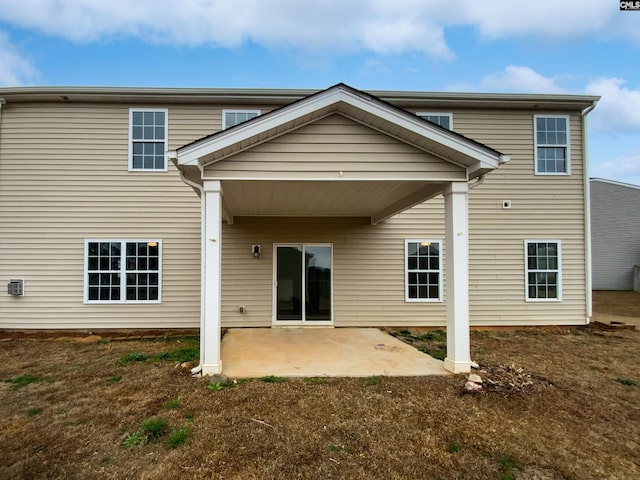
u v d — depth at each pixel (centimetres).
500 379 467
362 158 487
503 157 464
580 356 602
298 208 754
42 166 779
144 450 293
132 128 795
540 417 364
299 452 291
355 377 471
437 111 847
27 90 750
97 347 655
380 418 354
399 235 865
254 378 464
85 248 781
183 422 340
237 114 810
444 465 278
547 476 267
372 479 259
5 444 303
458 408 380
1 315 768
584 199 870
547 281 866
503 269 859
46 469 268
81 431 325
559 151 873
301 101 457
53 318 774
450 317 501
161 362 542
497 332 808
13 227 773
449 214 498
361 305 852
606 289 1866
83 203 784
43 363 541
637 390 441
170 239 798
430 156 493
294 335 743
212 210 471
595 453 299
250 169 477
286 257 848
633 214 1872
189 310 797
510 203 862
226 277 830
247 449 294
